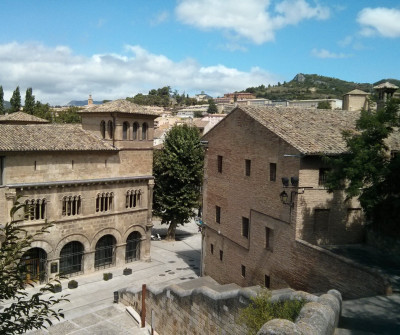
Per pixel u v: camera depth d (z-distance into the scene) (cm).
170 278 4659
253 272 3403
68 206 4419
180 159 5881
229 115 3753
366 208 2605
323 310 1380
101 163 4644
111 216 4797
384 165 2555
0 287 1138
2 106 10794
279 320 1142
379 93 4331
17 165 3984
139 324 3219
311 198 2895
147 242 5222
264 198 3253
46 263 4266
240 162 3606
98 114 4884
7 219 3912
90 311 3550
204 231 4303
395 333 1559
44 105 12012
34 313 1252
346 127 3462
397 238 2773
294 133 3112
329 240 3000
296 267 2839
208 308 2473
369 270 2194
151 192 5172
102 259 4853
